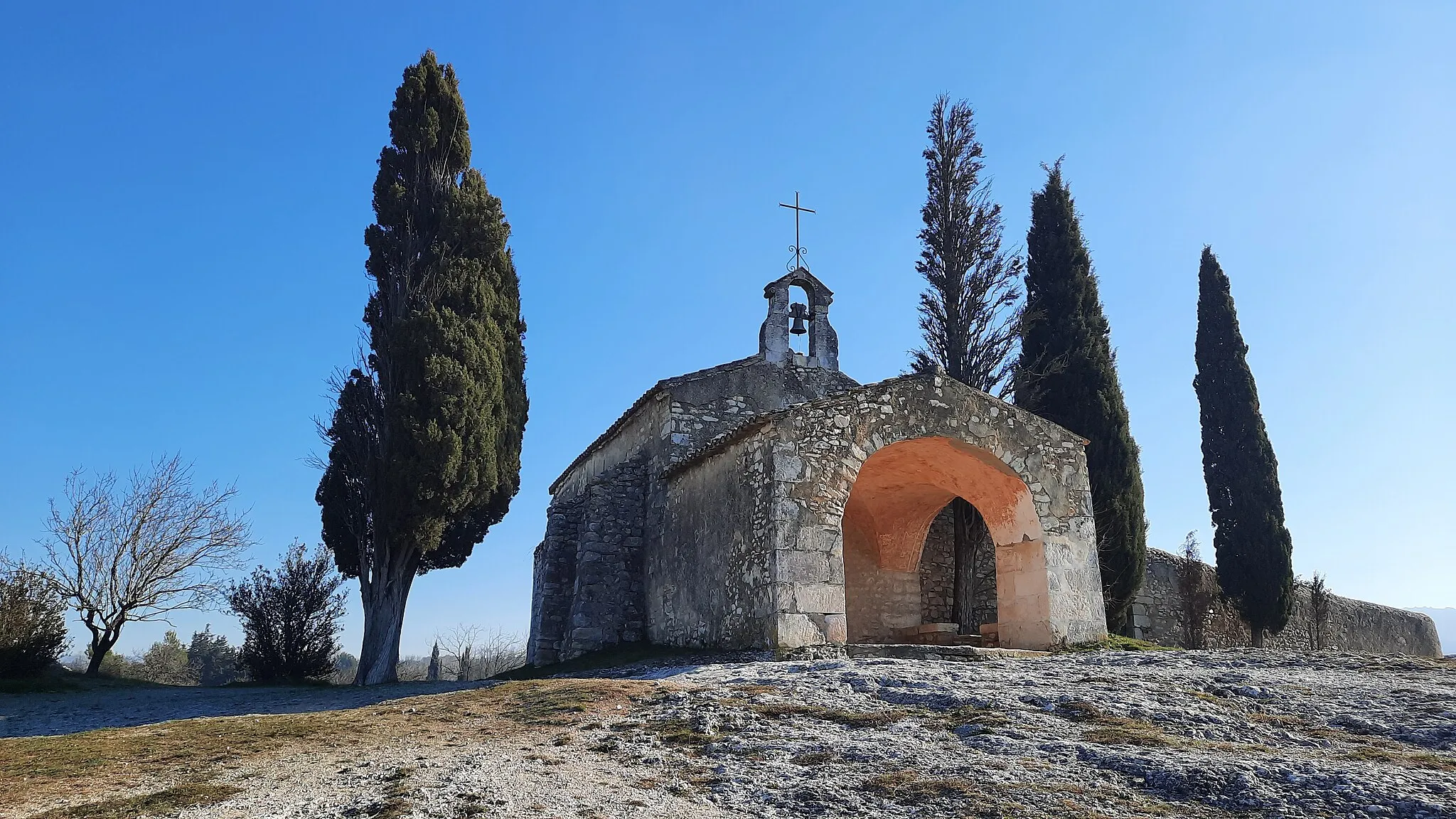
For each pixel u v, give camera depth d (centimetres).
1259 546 2488
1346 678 939
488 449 1900
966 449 1611
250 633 2323
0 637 1830
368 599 1877
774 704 873
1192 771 580
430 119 2122
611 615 1886
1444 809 496
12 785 738
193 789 693
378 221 2083
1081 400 2116
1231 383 2630
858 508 2036
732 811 575
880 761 661
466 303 1981
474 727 895
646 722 844
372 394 1964
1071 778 595
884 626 2003
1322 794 536
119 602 2241
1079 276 2230
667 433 1948
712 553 1591
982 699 824
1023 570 1627
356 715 1001
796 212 2277
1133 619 2280
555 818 574
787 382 2114
